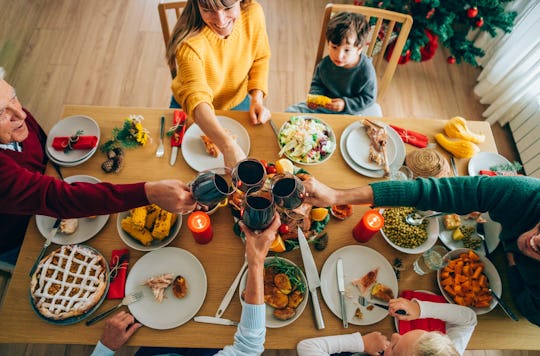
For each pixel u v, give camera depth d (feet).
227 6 3.87
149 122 4.55
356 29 5.22
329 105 5.77
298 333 3.56
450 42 7.45
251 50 5.05
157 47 8.84
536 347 3.63
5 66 8.40
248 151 4.38
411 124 4.78
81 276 3.58
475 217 4.17
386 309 3.68
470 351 6.26
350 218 4.12
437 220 4.01
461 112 8.50
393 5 7.03
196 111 4.15
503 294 3.83
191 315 3.54
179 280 3.63
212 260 3.82
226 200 3.98
